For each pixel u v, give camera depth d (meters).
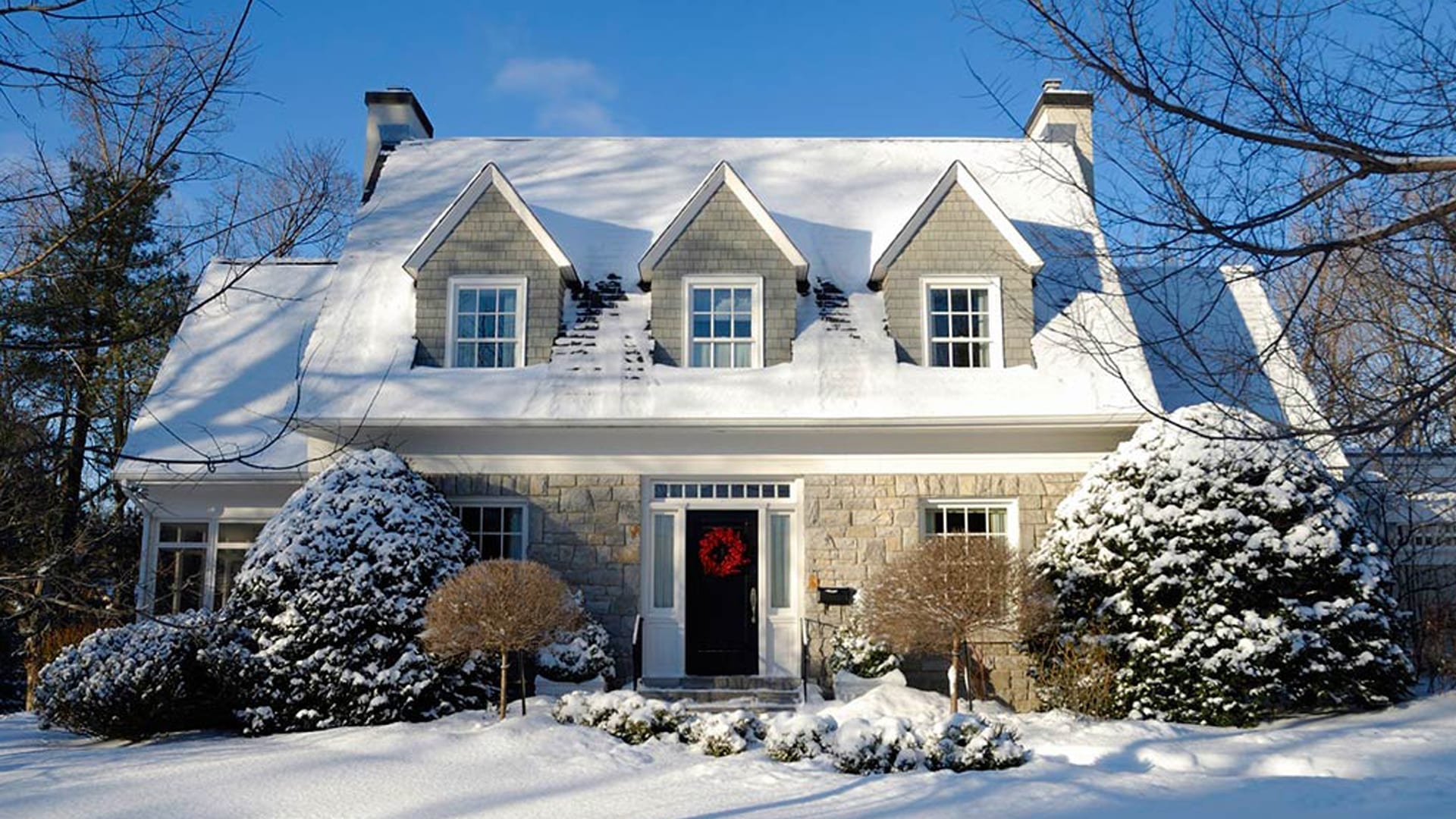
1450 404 7.72
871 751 10.76
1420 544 17.67
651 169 19.67
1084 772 10.37
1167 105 6.88
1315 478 13.69
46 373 12.69
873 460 16.02
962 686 15.50
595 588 15.87
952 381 16.02
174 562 17.98
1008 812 8.91
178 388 18.95
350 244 18.30
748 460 16.06
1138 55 7.03
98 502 21.73
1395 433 7.45
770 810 9.29
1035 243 17.48
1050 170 16.25
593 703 12.65
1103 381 15.80
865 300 17.12
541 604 13.21
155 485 17.77
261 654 13.58
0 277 6.79
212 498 17.92
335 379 16.20
